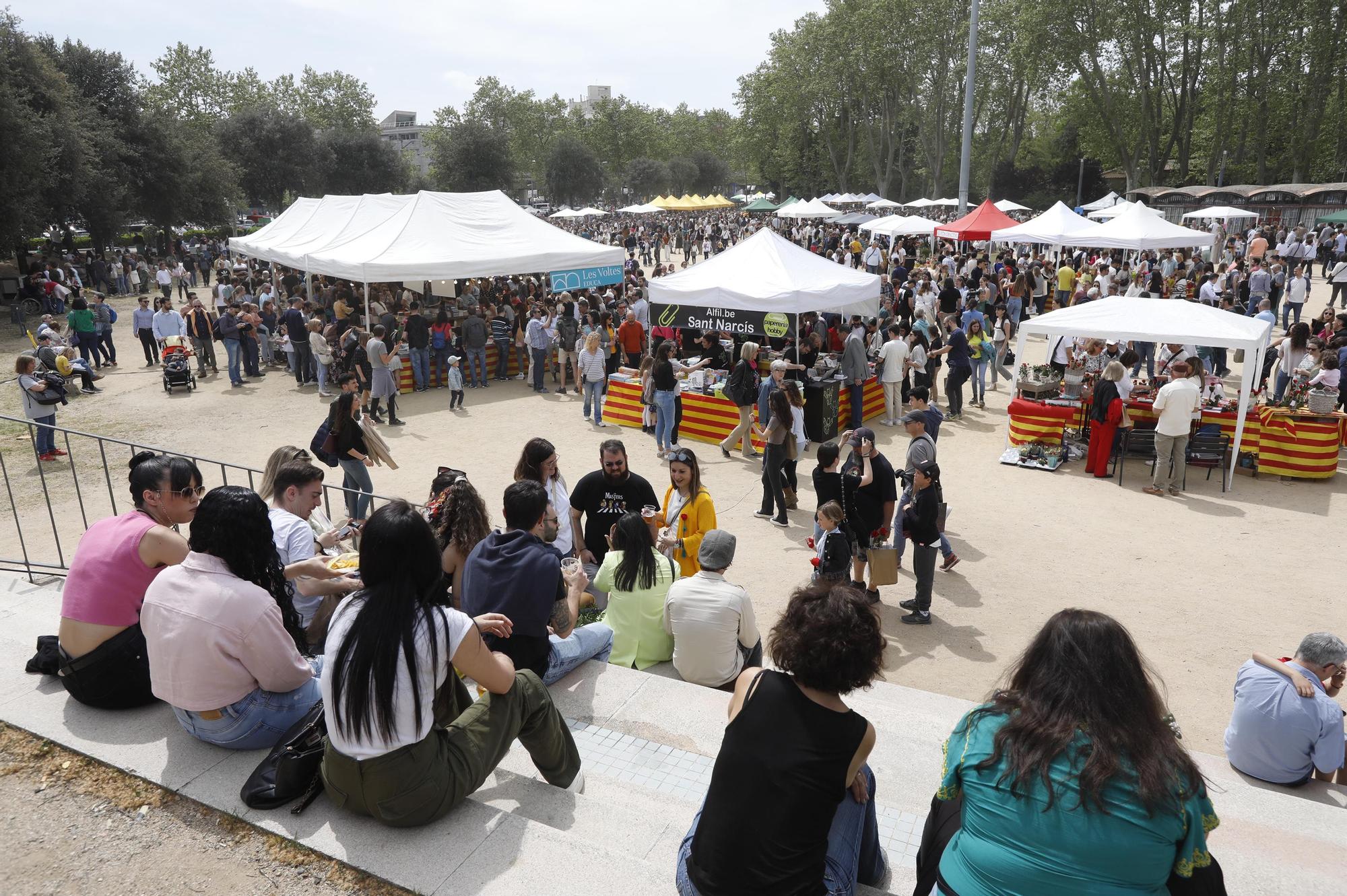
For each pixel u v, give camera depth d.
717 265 14.06
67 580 3.50
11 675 3.88
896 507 8.30
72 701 3.62
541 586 3.96
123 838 2.81
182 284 31.84
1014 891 1.85
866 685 2.32
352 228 20.50
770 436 9.42
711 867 2.27
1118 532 9.43
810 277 13.47
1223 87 46.44
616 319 18.84
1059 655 1.96
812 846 2.24
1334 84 46.41
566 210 55.88
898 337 14.07
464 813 2.87
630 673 4.57
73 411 14.94
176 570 3.09
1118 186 70.94
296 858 2.69
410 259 16.14
